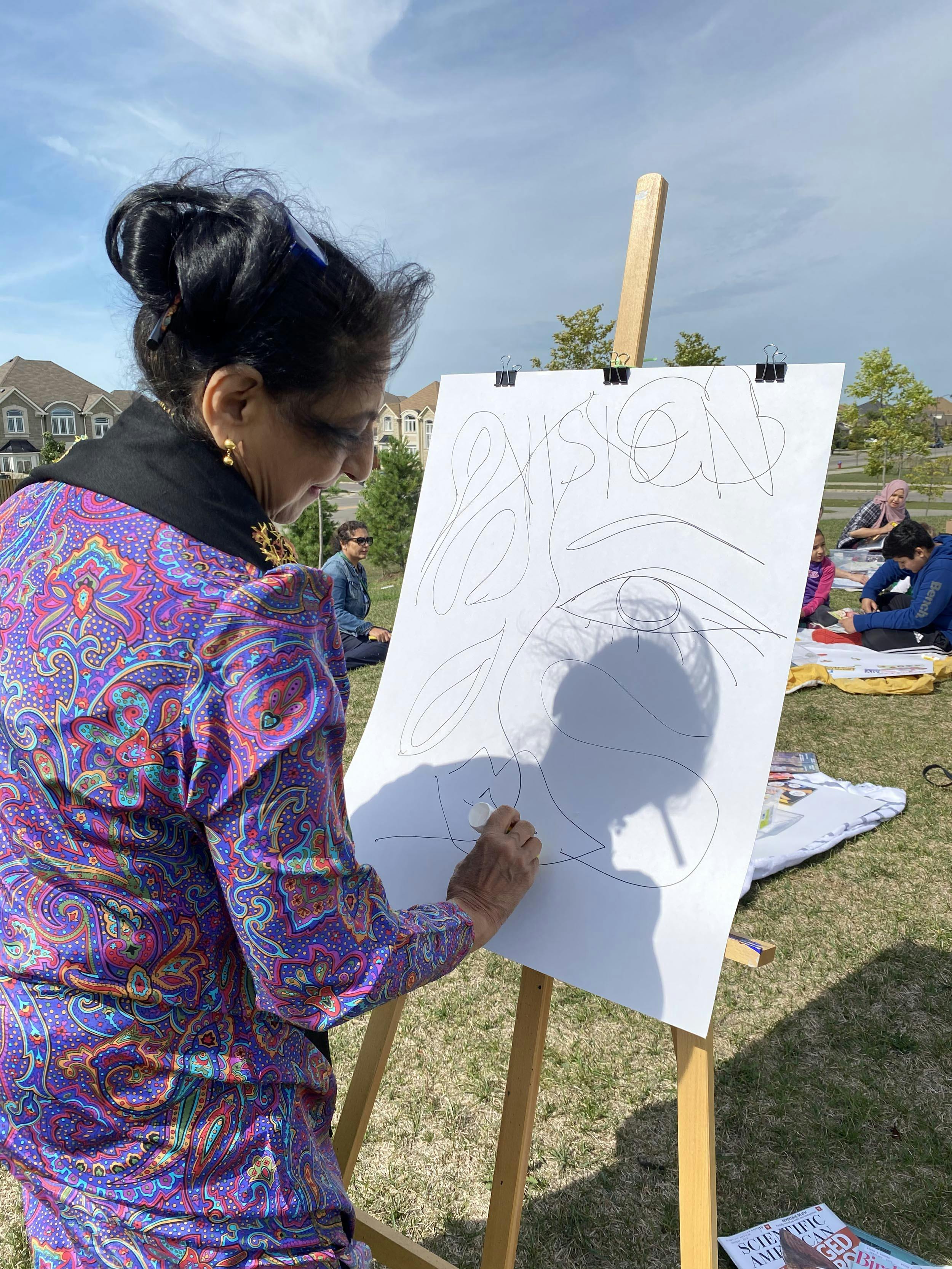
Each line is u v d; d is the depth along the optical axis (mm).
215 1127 757
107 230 755
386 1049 1506
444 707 1562
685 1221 1199
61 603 686
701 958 1190
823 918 2773
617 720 1374
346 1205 875
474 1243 1695
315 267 710
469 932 949
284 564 762
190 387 733
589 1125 1988
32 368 49250
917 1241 1677
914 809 3531
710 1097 1188
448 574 1645
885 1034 2248
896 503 8367
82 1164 735
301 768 686
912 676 5199
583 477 1521
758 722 1254
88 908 686
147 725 660
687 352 11391
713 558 1351
